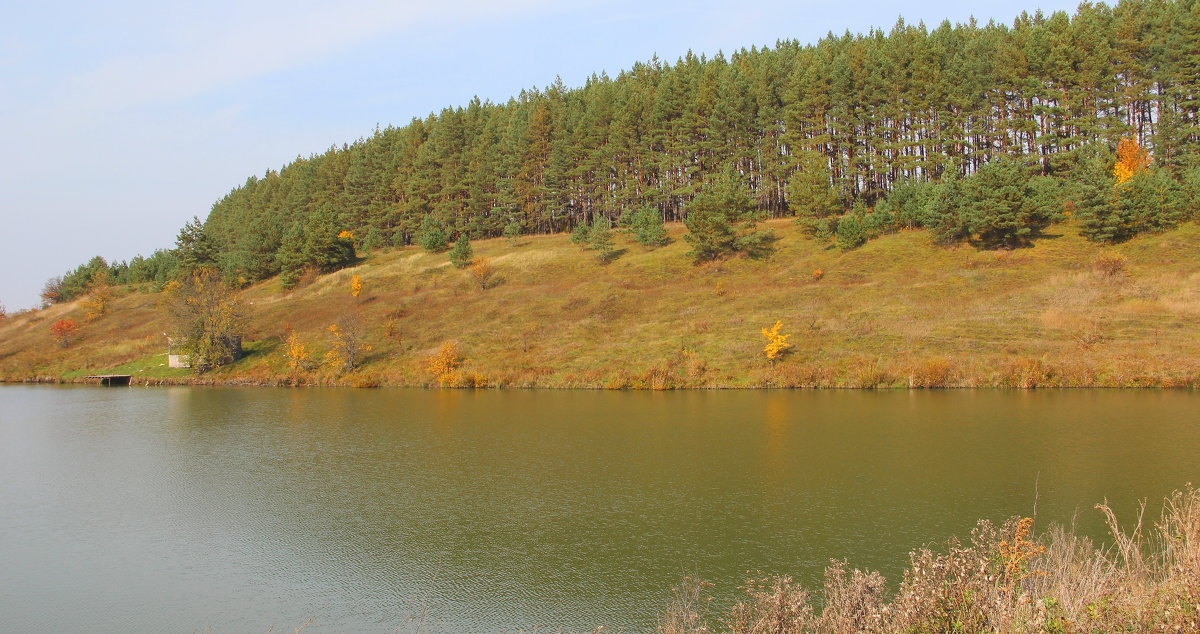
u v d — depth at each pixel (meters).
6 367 67.44
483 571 15.80
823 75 89.00
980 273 59.19
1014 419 31.02
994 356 43.56
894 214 75.81
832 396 40.16
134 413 41.47
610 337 55.94
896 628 7.60
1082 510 18.20
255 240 102.81
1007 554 9.30
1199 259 54.19
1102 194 61.03
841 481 21.88
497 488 22.41
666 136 98.56
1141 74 77.56
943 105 84.00
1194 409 31.86
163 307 68.69
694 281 70.62
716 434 29.97
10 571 16.92
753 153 91.81
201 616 14.34
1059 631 6.54
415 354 57.62
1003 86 82.31
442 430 32.91
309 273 91.38
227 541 18.53
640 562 15.94
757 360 47.41
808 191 78.38
